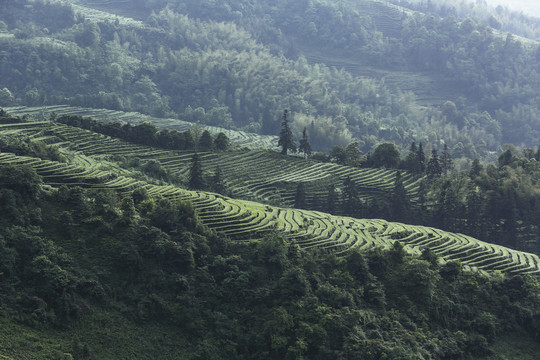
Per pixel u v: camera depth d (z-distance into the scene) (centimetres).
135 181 13550
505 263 13825
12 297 8231
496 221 18275
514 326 11250
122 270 9638
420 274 11019
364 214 18125
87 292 8906
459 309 11088
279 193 18825
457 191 19075
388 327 10044
